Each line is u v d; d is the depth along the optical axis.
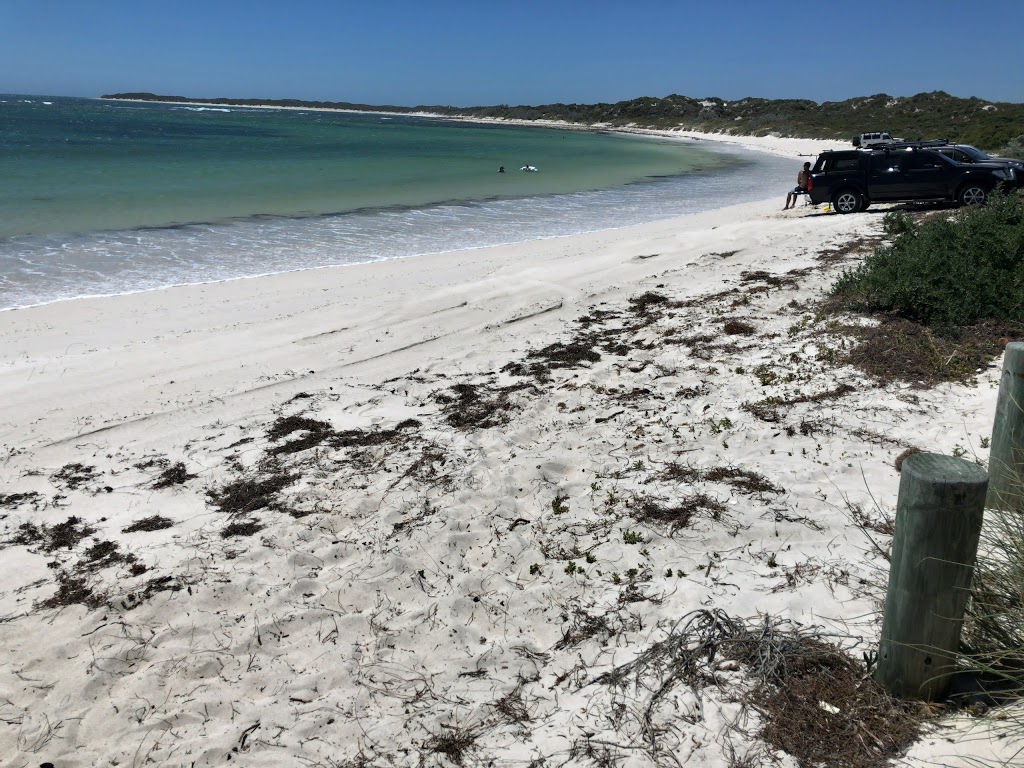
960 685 3.21
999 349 7.55
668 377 8.05
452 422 7.22
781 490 5.36
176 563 5.00
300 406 7.91
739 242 15.95
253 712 3.69
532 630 4.20
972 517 2.89
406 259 15.52
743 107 121.81
